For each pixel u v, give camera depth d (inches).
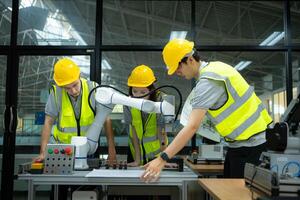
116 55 158.6
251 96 68.5
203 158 126.1
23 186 150.9
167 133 99.7
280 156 49.4
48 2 158.9
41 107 155.4
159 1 161.2
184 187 70.1
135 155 102.4
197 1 159.0
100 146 136.4
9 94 153.2
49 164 73.3
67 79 84.0
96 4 154.9
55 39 156.2
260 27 159.2
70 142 83.7
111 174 72.4
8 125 151.4
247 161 69.0
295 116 51.7
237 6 161.5
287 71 154.3
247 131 68.0
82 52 154.6
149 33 157.5
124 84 155.9
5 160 150.7
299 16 157.1
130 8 163.0
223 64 66.6
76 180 71.3
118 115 142.3
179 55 64.9
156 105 80.7
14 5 154.6
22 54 155.3
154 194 82.8
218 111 67.6
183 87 148.9
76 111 90.3
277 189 42.0
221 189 54.4
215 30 157.9
